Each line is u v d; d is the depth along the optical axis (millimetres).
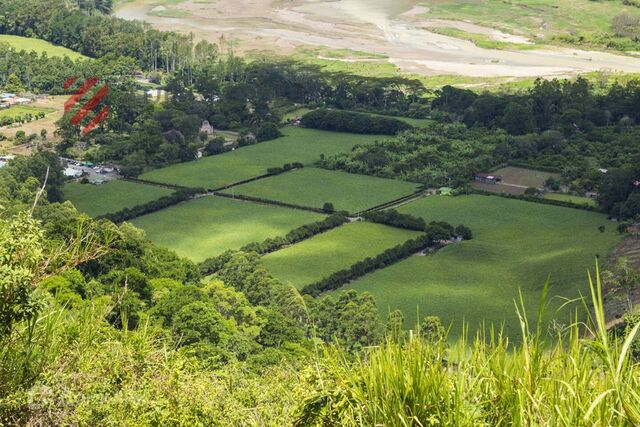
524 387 12672
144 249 84688
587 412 11430
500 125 181500
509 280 95688
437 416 13016
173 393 17312
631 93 190625
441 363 13617
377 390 13422
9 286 15227
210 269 96438
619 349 12875
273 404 20984
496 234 114875
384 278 95875
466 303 87625
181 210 124500
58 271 17016
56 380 15969
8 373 15758
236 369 31906
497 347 13617
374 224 116312
